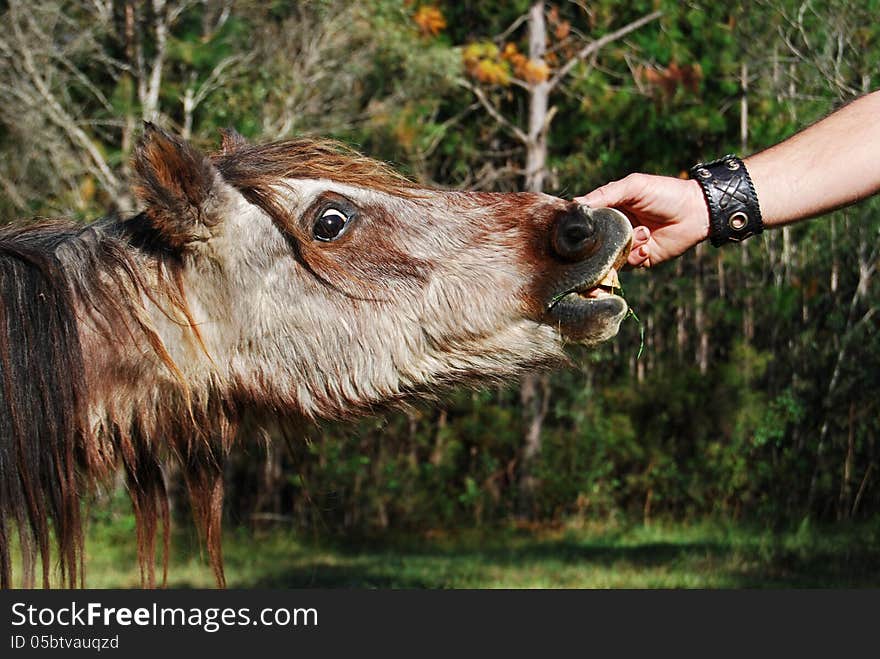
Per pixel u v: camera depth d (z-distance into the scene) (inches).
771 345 806.5
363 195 148.6
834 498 716.0
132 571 521.0
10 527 138.3
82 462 146.1
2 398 137.3
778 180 154.6
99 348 143.4
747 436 764.6
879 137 154.6
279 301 145.2
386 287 145.3
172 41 719.7
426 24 757.3
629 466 823.7
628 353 874.8
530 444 812.0
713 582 454.3
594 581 461.1
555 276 142.3
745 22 655.1
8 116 708.7
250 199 146.9
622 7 775.1
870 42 512.7
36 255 143.0
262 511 817.5
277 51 728.3
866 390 717.3
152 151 142.0
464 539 729.6
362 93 762.8
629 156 788.0
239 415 150.2
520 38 861.8
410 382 145.5
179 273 146.1
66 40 750.5
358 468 781.3
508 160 876.6
